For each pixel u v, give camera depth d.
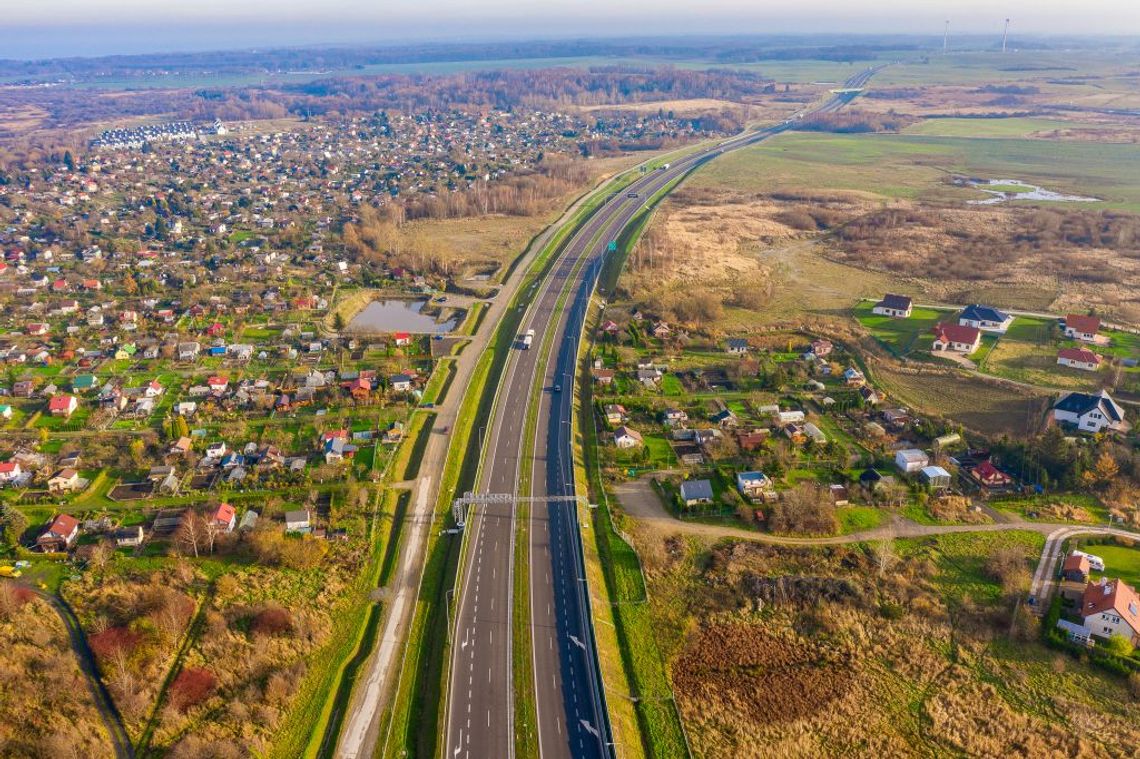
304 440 146.25
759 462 137.62
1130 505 124.12
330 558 113.38
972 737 85.25
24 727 84.25
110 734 84.44
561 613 102.88
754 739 85.38
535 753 82.25
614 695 90.12
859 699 90.75
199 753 81.12
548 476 134.50
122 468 134.88
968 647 97.62
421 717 87.75
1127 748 83.12
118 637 96.50
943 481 129.12
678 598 107.00
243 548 115.19
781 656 97.06
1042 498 127.19
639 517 124.19
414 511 125.06
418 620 102.06
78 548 114.06
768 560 113.50
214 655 95.00
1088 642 96.44
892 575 109.69
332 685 91.44
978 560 112.69
